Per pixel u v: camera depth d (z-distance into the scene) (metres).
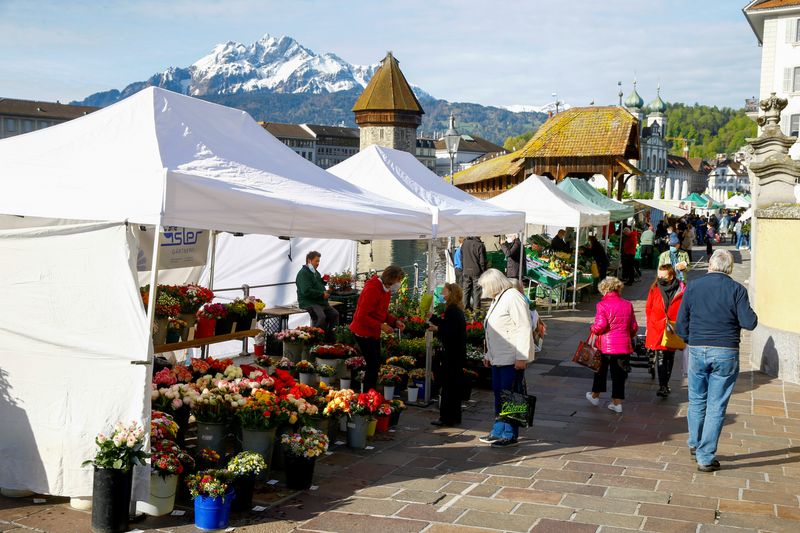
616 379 10.00
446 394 9.22
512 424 8.23
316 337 10.95
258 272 15.98
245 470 6.05
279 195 7.17
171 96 7.77
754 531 5.74
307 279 12.70
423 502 6.38
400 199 10.57
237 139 8.20
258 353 11.55
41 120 137.00
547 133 39.47
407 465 7.55
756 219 12.98
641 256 34.84
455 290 9.25
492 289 8.41
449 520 5.95
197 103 8.05
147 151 6.93
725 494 6.67
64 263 6.16
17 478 6.25
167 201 5.97
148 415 5.99
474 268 17.83
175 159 6.99
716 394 7.34
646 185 179.75
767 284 12.66
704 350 7.35
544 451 8.13
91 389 6.09
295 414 7.07
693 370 7.53
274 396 6.99
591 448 8.27
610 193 37.91
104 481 5.63
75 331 6.12
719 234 60.12
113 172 6.51
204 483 5.73
